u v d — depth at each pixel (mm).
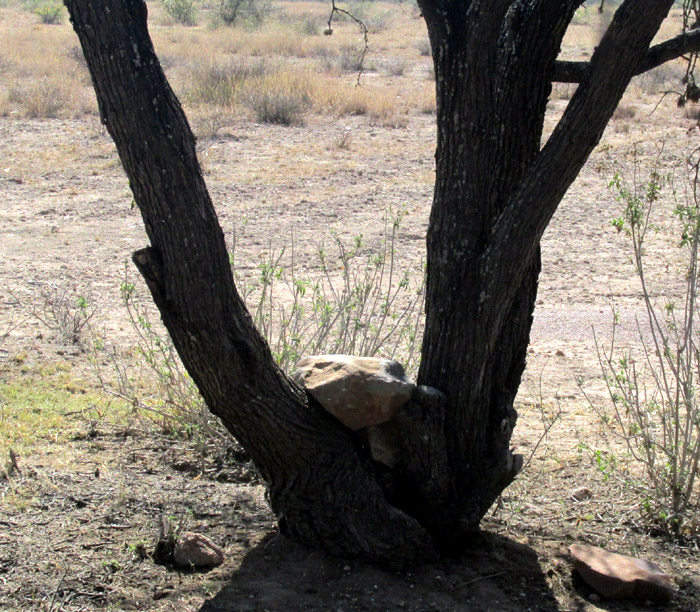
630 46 3227
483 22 3492
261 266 6035
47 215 11711
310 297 8570
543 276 9672
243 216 11852
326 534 3750
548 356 7367
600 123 3346
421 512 3801
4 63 24406
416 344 6449
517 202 3479
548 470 5059
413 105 21109
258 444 3717
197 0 42062
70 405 5758
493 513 4387
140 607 3428
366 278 6117
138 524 4109
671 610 3611
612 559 3795
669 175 6363
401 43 34719
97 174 14047
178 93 20594
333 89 21109
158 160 3248
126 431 5324
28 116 18422
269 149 16156
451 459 3824
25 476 4602
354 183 13859
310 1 56688
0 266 9430
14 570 3646
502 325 3846
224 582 3602
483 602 3529
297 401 3730
